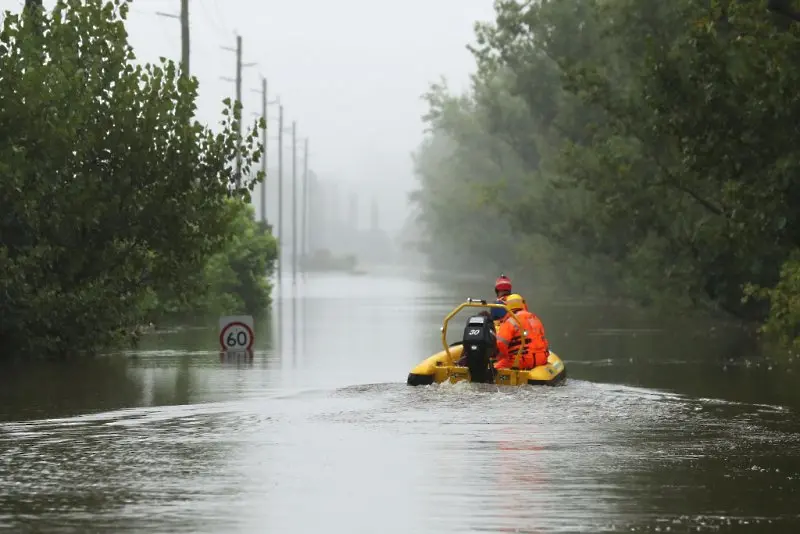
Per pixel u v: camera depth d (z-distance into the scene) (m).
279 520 23.72
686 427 37.03
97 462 30.59
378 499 25.75
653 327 99.56
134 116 65.44
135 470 29.38
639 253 104.00
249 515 24.19
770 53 63.91
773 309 64.50
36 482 27.88
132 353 68.62
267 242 127.75
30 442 34.06
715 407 42.31
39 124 60.91
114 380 52.88
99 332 65.56
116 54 67.12
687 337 86.19
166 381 52.50
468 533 22.53
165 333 86.25
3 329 62.53
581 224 128.12
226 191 68.69
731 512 24.52
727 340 82.38
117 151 65.38
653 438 34.62
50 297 61.72
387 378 53.81
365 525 23.22
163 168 66.38
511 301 47.53
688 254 89.56
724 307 89.69
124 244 66.81
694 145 69.00
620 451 32.25
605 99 92.19
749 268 83.56
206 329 90.62
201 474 28.78
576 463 30.34
